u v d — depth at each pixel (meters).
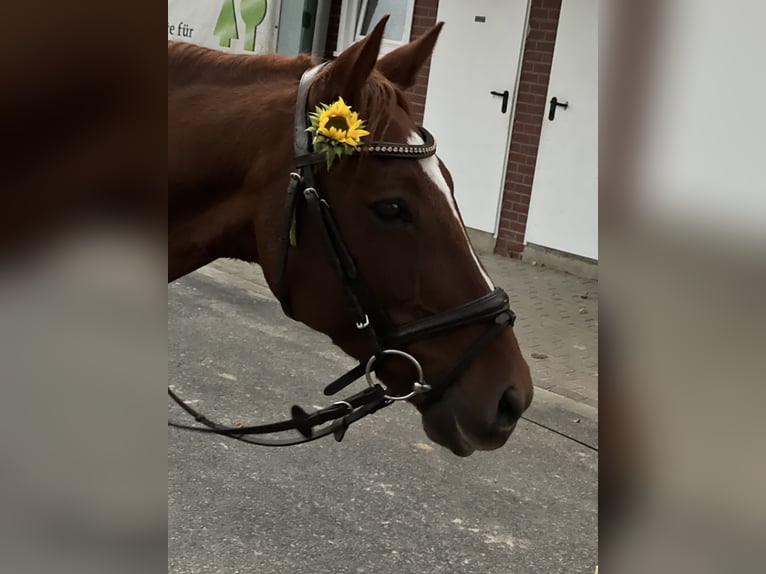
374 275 1.84
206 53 2.04
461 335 1.87
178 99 1.98
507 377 1.89
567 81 7.45
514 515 3.62
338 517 3.41
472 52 8.12
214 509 3.34
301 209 1.84
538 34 7.63
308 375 4.96
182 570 2.90
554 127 7.59
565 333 6.12
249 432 2.08
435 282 1.83
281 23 9.25
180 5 9.92
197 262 2.04
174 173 1.94
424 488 3.75
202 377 4.73
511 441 4.36
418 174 1.81
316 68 1.96
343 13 9.20
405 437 4.25
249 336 5.55
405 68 2.10
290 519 3.35
